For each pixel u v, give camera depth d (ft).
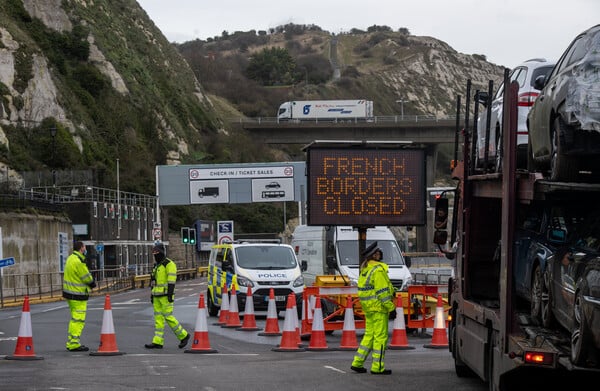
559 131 39.14
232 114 614.34
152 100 369.50
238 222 381.40
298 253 128.26
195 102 431.84
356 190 85.25
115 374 54.24
